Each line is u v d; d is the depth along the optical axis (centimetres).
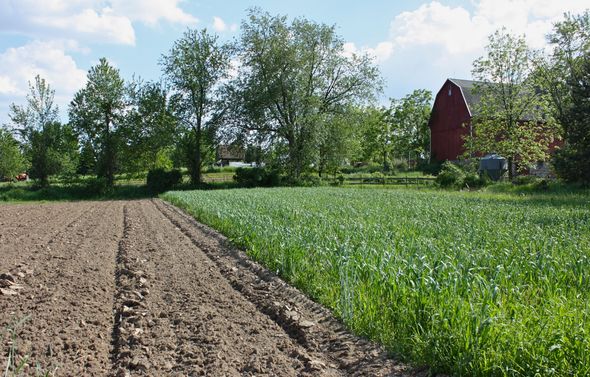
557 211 1788
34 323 666
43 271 990
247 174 5291
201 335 639
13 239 1489
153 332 652
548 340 463
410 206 2042
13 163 6212
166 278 962
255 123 5234
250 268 1037
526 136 4238
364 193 3256
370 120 5612
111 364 558
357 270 776
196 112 5616
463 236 1079
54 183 5456
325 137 5153
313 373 529
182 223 1947
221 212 1788
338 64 5381
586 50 3828
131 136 5528
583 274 717
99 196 4981
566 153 3125
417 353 531
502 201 2388
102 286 886
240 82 5356
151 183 5156
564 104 4006
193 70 5512
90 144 5572
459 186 3900
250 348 598
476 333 486
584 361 441
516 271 724
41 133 5200
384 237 1048
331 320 690
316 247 961
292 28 5275
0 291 799
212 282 930
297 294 819
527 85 4203
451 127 6334
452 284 620
